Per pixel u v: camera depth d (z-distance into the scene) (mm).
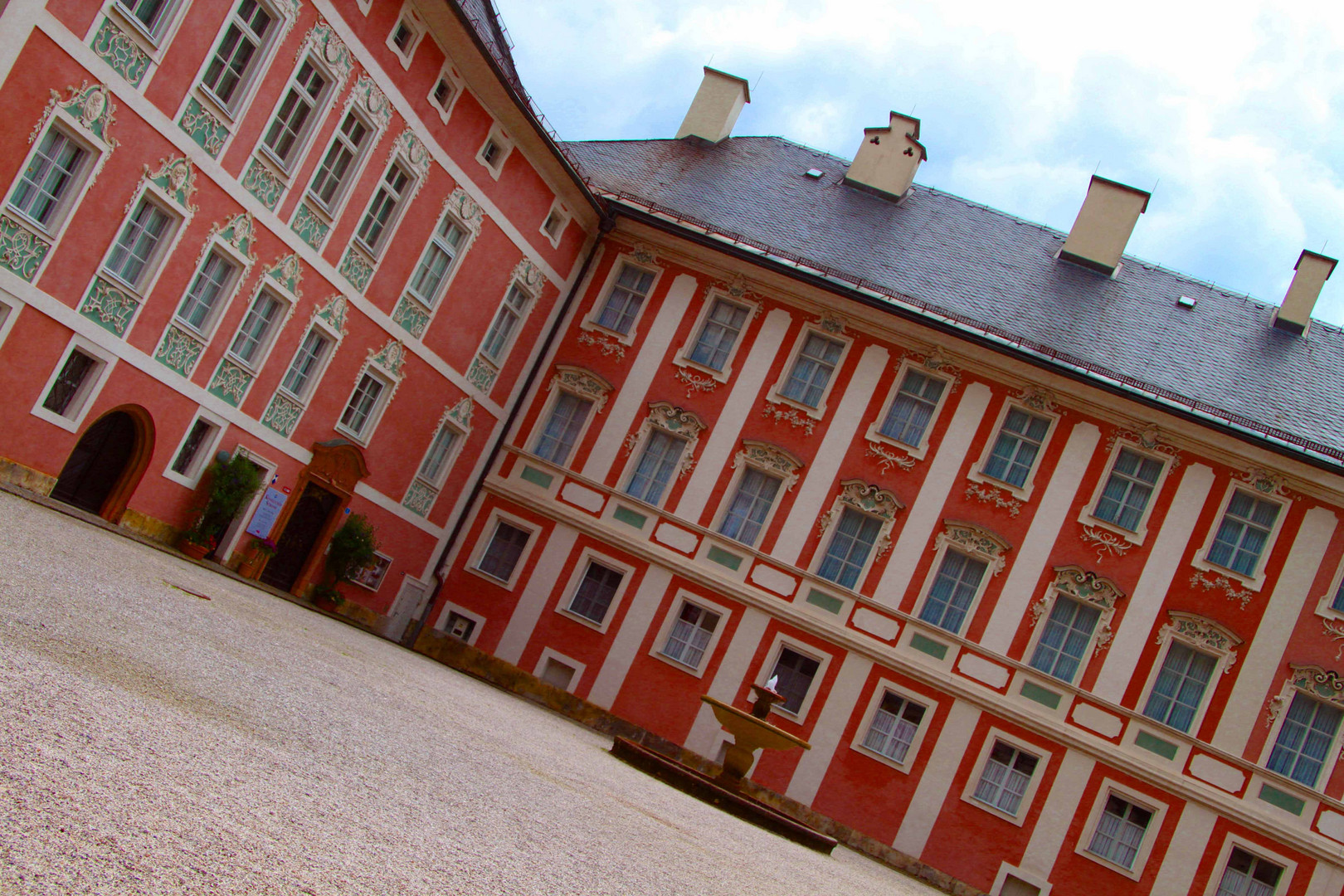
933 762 25562
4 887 3752
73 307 17234
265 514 22422
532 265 28141
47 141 16188
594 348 29594
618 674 27328
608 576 28203
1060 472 26625
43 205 16469
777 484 28031
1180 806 24594
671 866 9031
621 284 30094
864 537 27375
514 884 6195
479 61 23328
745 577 27391
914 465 27297
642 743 26781
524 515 28703
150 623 10344
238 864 4715
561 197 28234
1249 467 25844
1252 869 24219
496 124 25156
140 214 18062
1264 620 25172
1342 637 24797
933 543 26812
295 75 19828
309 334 22500
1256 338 29562
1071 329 28500
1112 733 25188
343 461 24188
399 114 22391
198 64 17938
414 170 23281
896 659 26172
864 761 25812
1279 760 24688
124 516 19391
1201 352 28641
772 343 28625
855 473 27531
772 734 18516
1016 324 28219
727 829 14195
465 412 27594
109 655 8094
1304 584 25156
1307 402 27438
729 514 28094
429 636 28031
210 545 20922
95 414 18219
